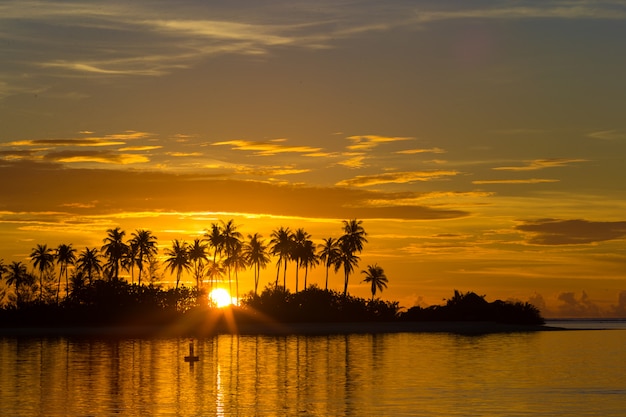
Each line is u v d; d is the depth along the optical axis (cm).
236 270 18600
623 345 10550
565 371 6725
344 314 17462
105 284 16362
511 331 15988
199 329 15050
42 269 18275
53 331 14588
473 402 4891
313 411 4616
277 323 16488
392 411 4581
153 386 5762
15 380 6125
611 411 4550
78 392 5425
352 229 18500
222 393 5381
